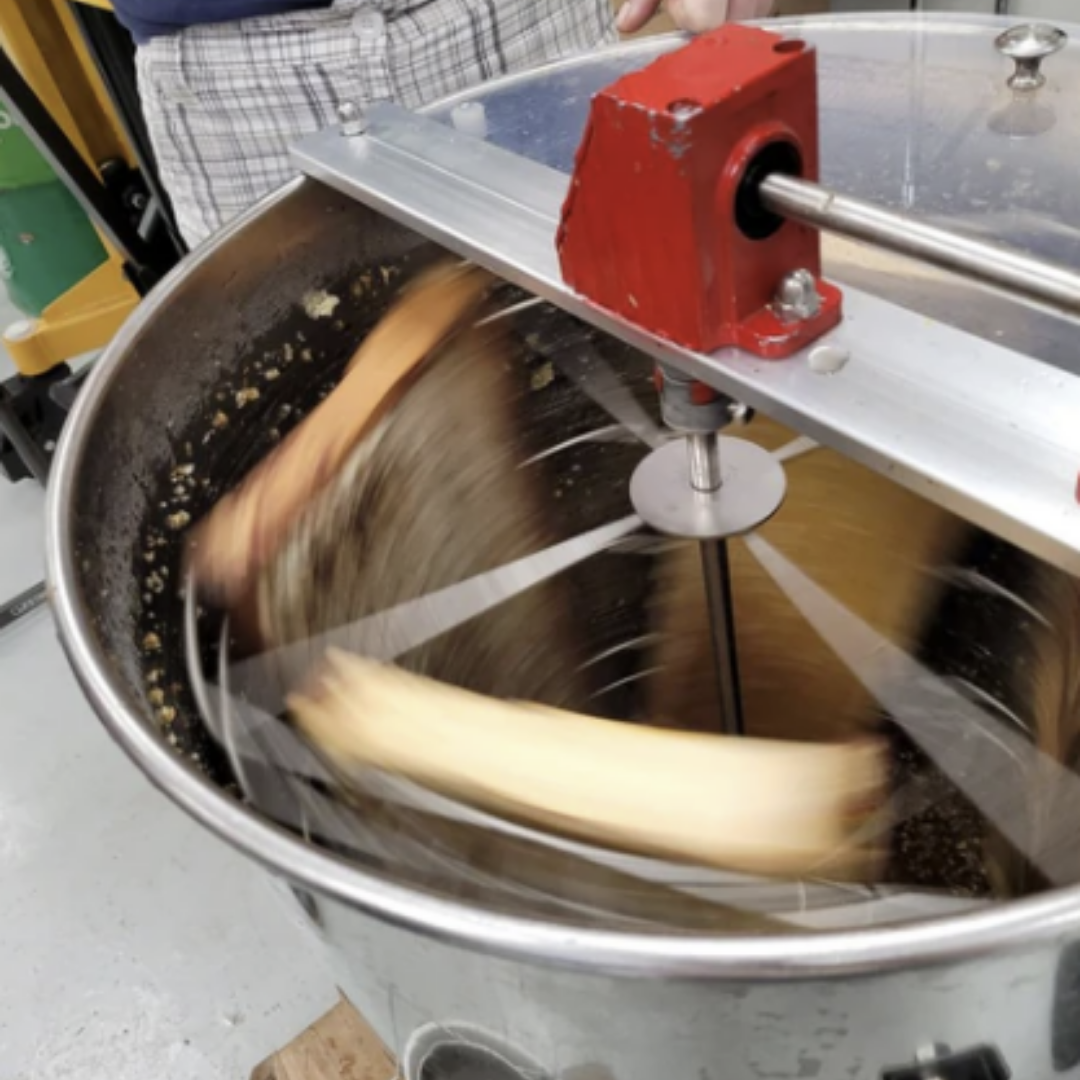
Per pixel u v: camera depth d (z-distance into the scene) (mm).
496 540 870
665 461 695
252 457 748
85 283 1577
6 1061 1088
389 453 807
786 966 336
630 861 564
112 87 1271
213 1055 1076
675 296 462
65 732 1372
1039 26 707
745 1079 438
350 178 661
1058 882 590
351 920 429
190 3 961
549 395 865
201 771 447
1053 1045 450
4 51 1279
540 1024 434
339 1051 848
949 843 743
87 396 629
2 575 1595
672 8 778
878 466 442
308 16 972
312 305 780
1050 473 420
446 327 833
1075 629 708
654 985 375
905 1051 416
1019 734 778
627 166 438
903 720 835
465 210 605
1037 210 644
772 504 662
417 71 1007
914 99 730
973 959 336
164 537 675
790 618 900
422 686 696
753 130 428
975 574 788
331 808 584
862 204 423
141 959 1150
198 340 713
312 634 719
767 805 624
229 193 1093
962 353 469
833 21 790
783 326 469
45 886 1220
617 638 931
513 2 1046
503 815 590
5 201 1503
